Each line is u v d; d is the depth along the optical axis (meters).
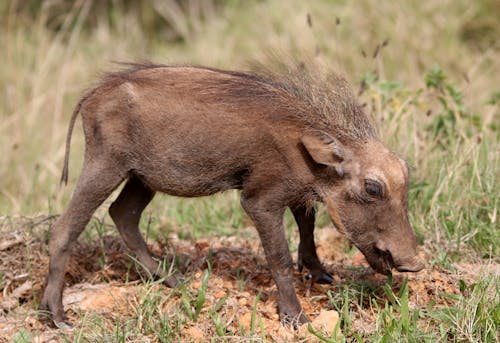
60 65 19.23
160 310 8.14
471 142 11.28
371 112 11.16
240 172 8.24
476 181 10.74
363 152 8.00
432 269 9.17
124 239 9.16
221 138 8.09
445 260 9.22
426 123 12.63
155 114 8.24
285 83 8.48
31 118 16.17
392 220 7.88
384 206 7.86
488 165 10.96
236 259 9.74
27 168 14.90
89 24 22.97
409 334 7.50
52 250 8.34
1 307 8.69
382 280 8.91
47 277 8.62
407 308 7.68
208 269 8.62
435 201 10.52
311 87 8.40
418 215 10.51
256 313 8.23
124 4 23.77
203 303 8.13
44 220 9.77
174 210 11.77
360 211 7.96
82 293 8.75
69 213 8.45
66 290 8.92
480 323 7.62
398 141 11.55
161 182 8.49
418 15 18.58
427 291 8.65
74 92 18.00
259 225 8.18
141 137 8.33
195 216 11.53
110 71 9.31
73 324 8.21
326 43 18.27
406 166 8.05
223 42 20.48
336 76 8.70
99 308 8.41
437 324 7.88
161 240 10.44
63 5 22.64
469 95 13.92
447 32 18.39
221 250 10.00
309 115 8.05
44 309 8.30
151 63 9.38
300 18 19.34
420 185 10.60
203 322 8.06
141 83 8.37
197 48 20.88
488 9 18.95
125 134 8.38
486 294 8.02
